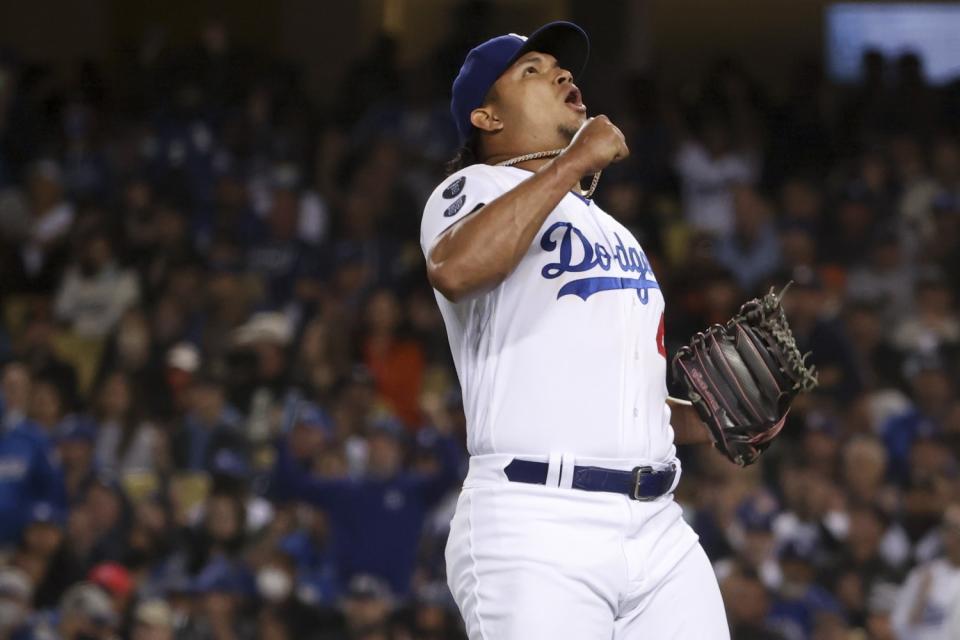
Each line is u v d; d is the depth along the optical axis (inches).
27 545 1099.9
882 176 1593.3
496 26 1962.4
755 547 1037.2
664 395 435.2
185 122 1753.2
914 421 1236.5
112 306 1504.7
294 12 2126.0
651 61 2085.4
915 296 1419.8
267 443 1261.1
